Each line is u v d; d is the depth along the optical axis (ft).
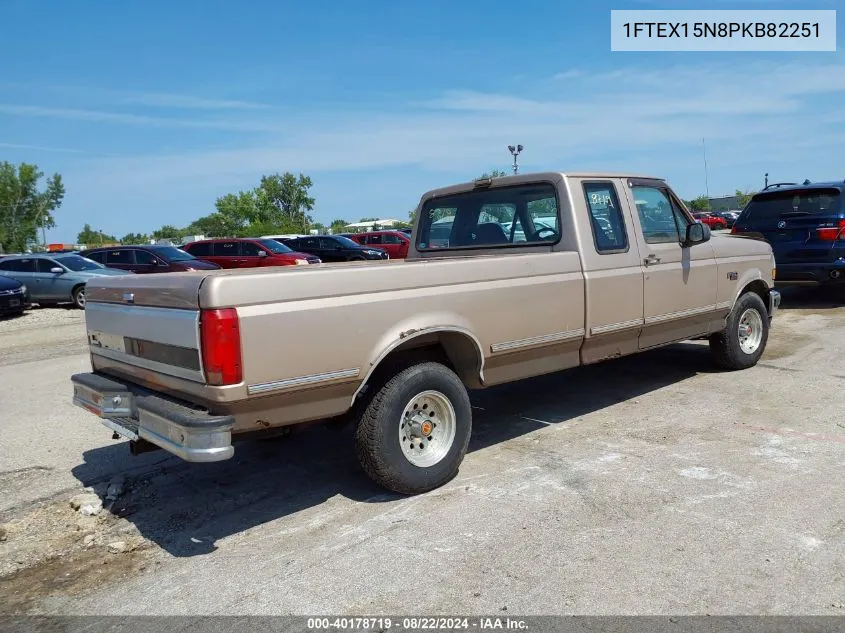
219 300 11.14
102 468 17.01
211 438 11.14
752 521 12.12
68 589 11.27
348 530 12.69
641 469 14.83
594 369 24.90
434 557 11.44
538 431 17.99
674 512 12.62
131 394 13.53
